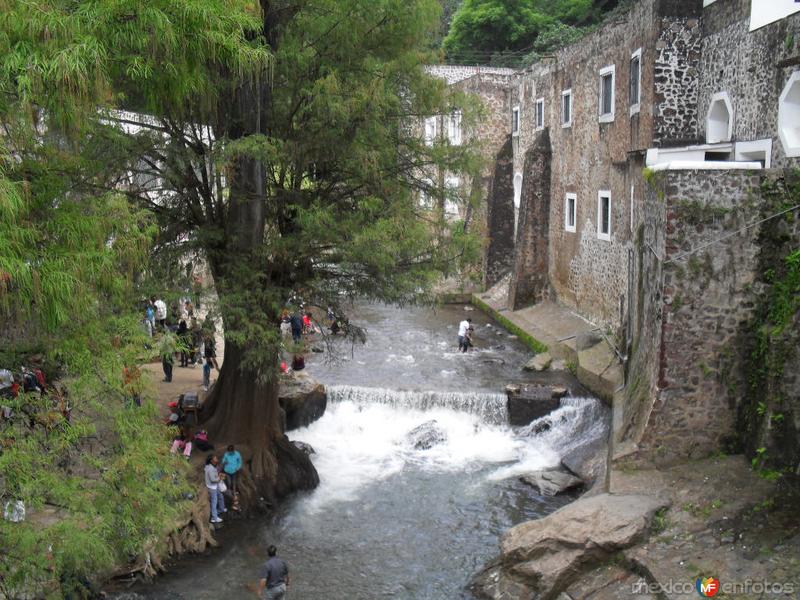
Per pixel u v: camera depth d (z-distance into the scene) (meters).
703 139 19.22
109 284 9.06
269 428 16.84
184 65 9.54
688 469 13.04
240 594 12.84
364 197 15.48
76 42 8.20
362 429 20.27
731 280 13.09
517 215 34.88
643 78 20.36
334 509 16.12
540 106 31.30
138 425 9.89
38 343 9.25
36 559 8.26
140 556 13.05
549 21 46.53
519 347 26.72
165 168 14.75
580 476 17.20
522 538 12.23
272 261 15.48
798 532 10.73
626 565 11.12
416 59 15.23
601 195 24.61
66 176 9.78
